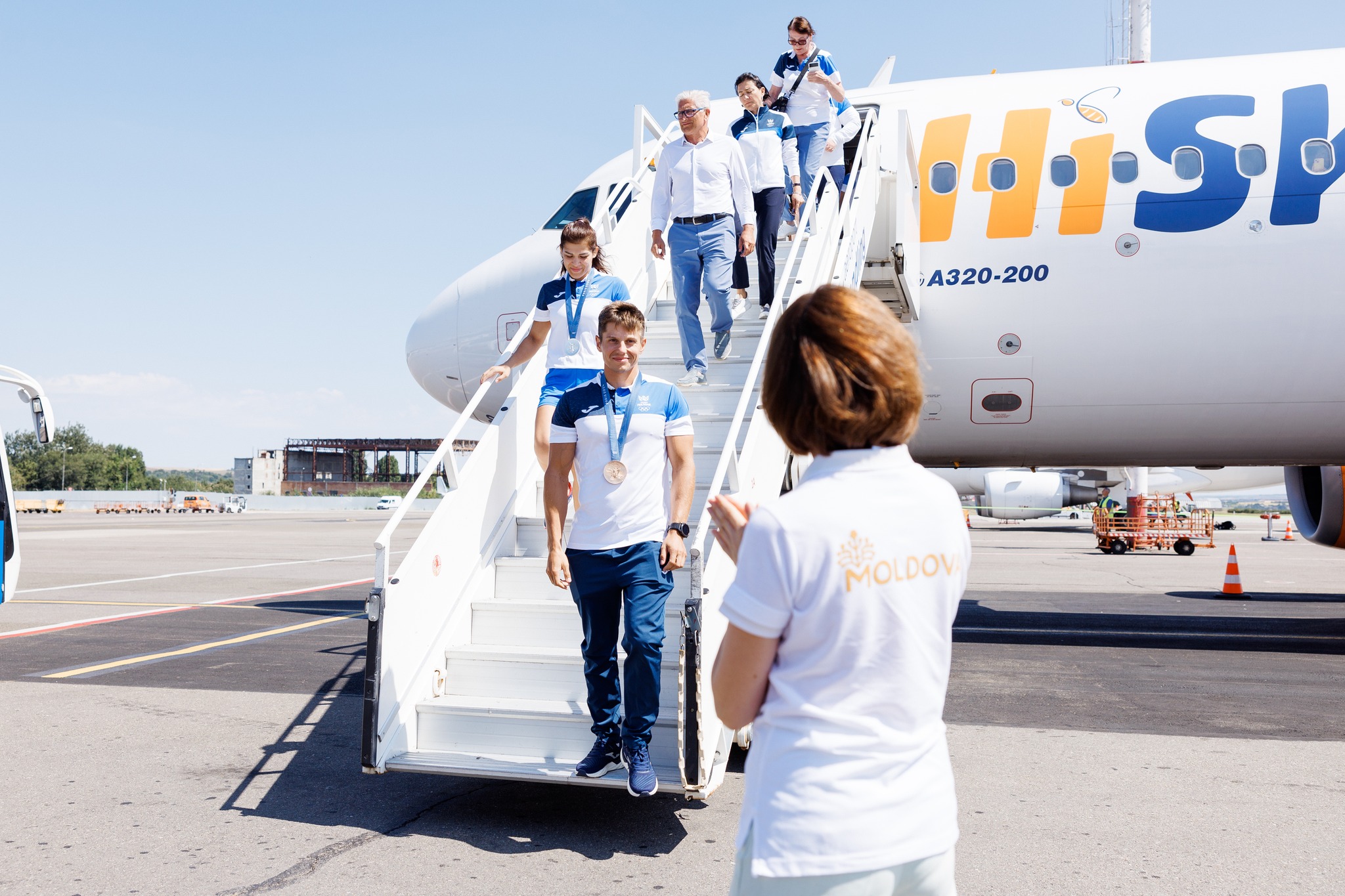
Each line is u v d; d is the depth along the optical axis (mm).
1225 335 7512
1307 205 7375
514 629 4379
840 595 1259
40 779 4379
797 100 7039
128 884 3141
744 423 5043
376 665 3701
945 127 8148
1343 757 4797
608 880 3180
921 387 1336
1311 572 18047
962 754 4863
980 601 12406
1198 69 8117
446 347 9477
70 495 83562
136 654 7867
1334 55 8008
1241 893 3100
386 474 106062
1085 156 7777
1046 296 7746
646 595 3514
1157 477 33938
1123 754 4871
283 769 4547
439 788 4262
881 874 1240
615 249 6680
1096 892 3109
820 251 5711
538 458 4578
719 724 3752
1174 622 10320
